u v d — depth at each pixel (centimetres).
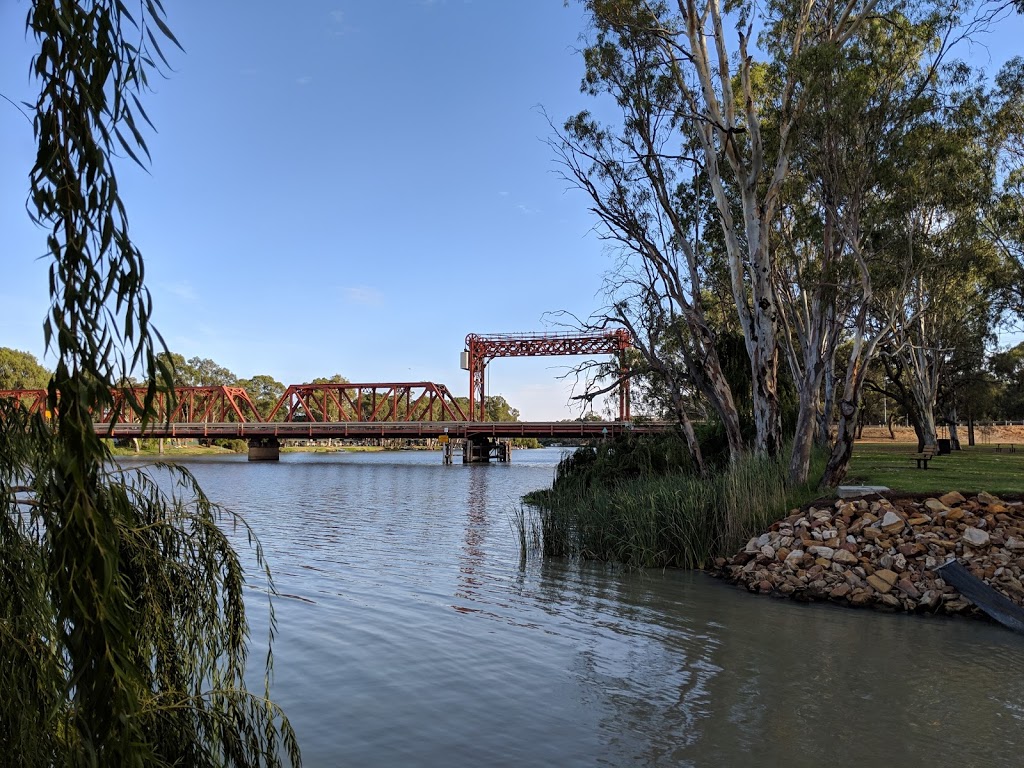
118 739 205
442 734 616
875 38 1928
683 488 1656
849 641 937
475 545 1766
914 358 3822
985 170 2356
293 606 1076
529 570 1431
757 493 1584
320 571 1376
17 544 245
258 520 2319
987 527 1278
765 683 762
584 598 1178
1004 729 639
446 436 7569
